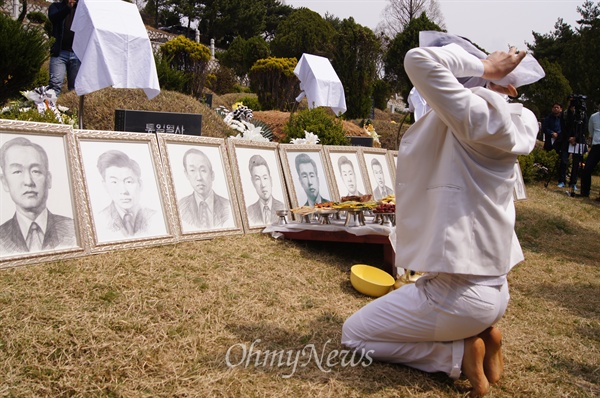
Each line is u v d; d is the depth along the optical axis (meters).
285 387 2.99
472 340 3.01
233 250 5.12
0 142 4.07
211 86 28.36
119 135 4.96
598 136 12.53
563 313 4.89
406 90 29.91
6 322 3.15
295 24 42.00
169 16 60.78
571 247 8.05
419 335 3.06
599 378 3.53
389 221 5.33
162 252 4.71
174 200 5.16
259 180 6.14
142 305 3.67
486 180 2.81
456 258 2.74
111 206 4.67
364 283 4.61
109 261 4.28
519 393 3.20
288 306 4.14
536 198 11.60
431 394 3.04
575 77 36.78
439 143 2.87
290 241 5.73
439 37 3.07
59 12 8.40
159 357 3.15
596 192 13.87
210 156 5.73
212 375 3.03
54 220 4.23
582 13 52.56
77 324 3.28
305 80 14.16
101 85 6.36
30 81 7.80
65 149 4.49
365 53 22.34
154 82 6.80
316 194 6.73
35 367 2.87
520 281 5.87
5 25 7.48
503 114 2.69
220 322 3.70
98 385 2.82
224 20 56.94
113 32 6.41
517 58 2.96
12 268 3.86
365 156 7.92
